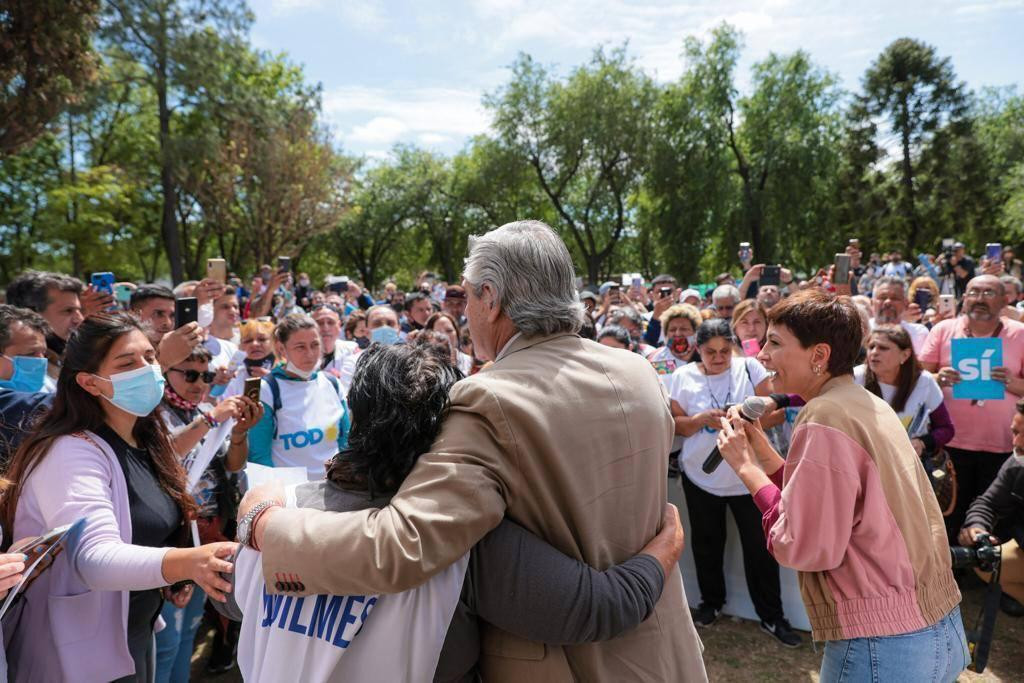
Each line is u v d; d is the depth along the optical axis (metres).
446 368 1.44
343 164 26.86
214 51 20.45
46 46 10.33
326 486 1.39
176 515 2.06
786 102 29.78
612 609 1.28
